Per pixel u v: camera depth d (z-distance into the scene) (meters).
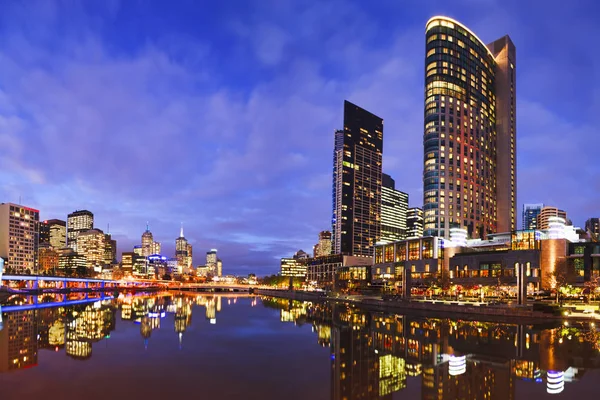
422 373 42.47
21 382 40.22
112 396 35.78
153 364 48.12
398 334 70.44
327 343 62.88
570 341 60.19
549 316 88.56
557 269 125.06
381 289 199.25
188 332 76.56
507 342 59.75
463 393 35.59
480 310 100.25
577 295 121.44
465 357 49.88
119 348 59.00
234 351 56.56
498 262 149.88
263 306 152.38
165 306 150.38
